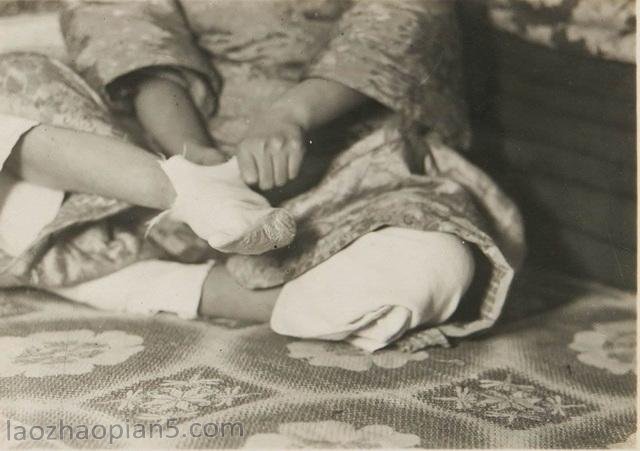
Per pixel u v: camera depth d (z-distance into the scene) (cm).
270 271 160
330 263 157
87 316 170
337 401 136
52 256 170
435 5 177
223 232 146
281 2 178
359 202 163
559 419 132
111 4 179
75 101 170
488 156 206
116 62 173
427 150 174
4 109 169
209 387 140
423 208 157
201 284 167
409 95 168
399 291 149
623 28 180
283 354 154
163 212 157
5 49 197
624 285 190
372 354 154
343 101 168
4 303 176
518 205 204
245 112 182
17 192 169
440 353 156
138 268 173
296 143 158
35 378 143
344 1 179
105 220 174
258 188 164
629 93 184
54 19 203
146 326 165
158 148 171
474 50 201
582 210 195
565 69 193
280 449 122
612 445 125
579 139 193
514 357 155
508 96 203
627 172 187
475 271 164
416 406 135
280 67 181
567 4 186
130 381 142
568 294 188
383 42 170
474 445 124
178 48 175
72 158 160
